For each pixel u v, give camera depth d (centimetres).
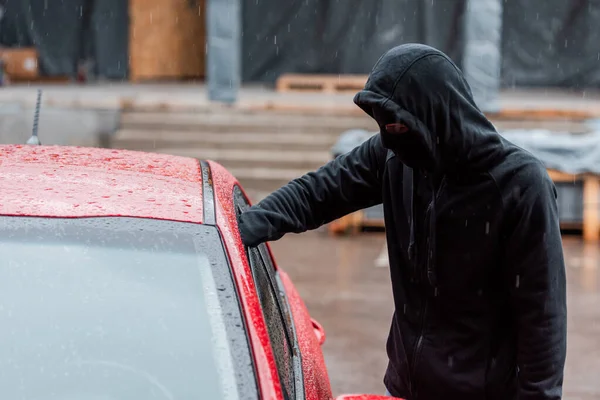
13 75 2916
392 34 2750
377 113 354
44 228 325
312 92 2656
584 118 2111
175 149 2034
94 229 327
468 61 2097
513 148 368
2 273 310
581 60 2789
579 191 1562
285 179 1922
